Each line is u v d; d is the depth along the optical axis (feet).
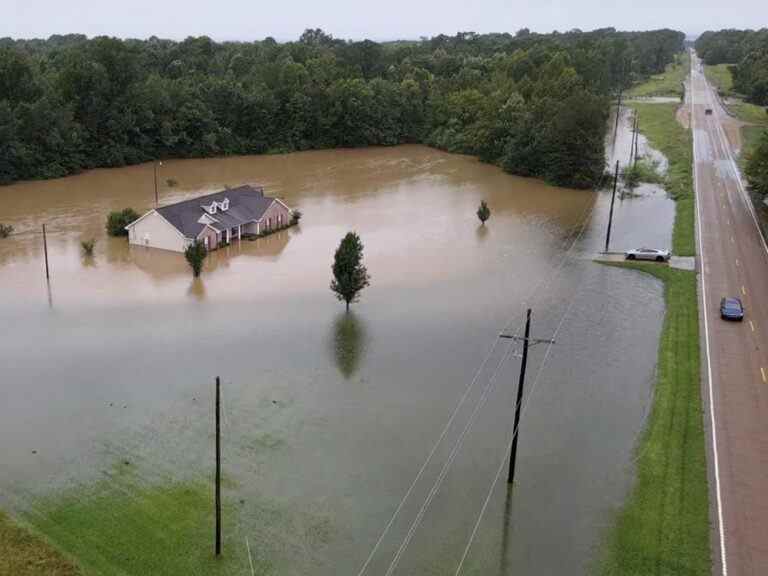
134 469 111.24
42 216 274.77
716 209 281.74
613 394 138.62
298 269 214.90
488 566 92.58
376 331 167.12
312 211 292.20
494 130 403.54
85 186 334.44
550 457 116.88
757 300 187.42
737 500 104.37
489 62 564.71
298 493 106.32
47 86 364.17
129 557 91.97
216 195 253.44
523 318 176.86
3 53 352.49
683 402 132.46
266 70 463.01
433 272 212.23
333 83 459.73
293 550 94.63
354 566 92.17
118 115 381.40
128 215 250.57
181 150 411.75
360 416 128.67
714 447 118.01
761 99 559.79
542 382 143.23
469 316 177.47
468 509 103.81
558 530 99.40
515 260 226.17
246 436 121.39
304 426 124.88
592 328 171.32
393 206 302.25
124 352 152.87
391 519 101.30
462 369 148.25
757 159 274.57
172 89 408.05
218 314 176.14
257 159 418.31
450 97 470.80
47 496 104.12
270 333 164.76
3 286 193.57
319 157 427.74
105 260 220.02
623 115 530.68
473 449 118.93
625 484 109.70
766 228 254.27
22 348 153.69
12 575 86.33
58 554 90.74
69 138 357.61
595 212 294.66
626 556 93.71
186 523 98.99
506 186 345.72
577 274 212.23
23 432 120.88
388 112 462.60
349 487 108.17
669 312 179.32
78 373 142.72
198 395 135.13
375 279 204.85
